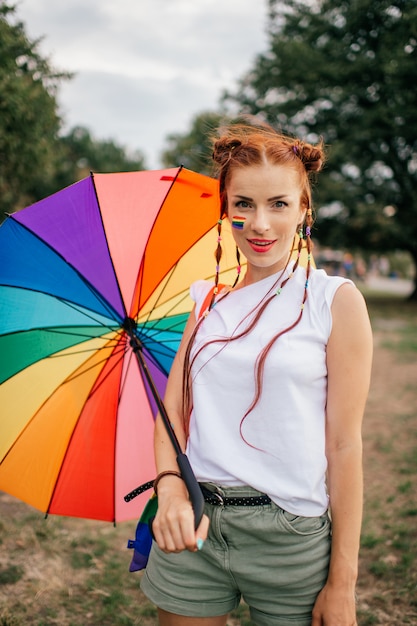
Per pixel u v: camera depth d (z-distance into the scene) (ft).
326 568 4.69
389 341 36.09
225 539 4.69
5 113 17.61
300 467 4.54
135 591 9.98
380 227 63.98
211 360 4.81
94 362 6.98
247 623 9.07
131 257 6.64
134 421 7.15
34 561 10.67
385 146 64.69
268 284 4.96
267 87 65.92
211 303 5.18
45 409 6.85
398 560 10.85
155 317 6.93
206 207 6.30
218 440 4.71
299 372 4.51
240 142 5.01
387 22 56.18
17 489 6.87
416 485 14.11
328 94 63.82
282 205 4.76
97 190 6.11
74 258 6.55
